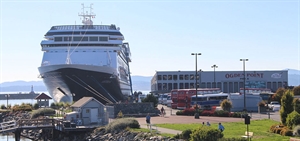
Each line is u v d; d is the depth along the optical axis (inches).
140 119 2783.0
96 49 3919.8
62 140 2427.4
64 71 3390.7
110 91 3695.9
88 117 2632.9
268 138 1740.9
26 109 3823.8
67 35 3922.2
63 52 3900.1
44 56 3900.1
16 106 4040.4
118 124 2244.1
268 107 3489.2
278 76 6638.8
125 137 2057.1
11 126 2536.9
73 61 3799.2
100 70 3479.3
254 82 6604.3
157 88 6668.3
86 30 3954.2
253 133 1887.3
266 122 2405.3
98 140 2212.1
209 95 3924.7
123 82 4338.1
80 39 3922.2
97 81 3511.3
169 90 6501.0
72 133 2401.6
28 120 2480.3
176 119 2721.5
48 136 2677.2
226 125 2244.1
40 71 3639.3
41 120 2536.9
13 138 2807.6
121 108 3169.3
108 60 3816.4
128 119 2301.9
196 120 2623.0
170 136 1823.3
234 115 2883.9
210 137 1512.1
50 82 3627.0
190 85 6663.4
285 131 1844.2
